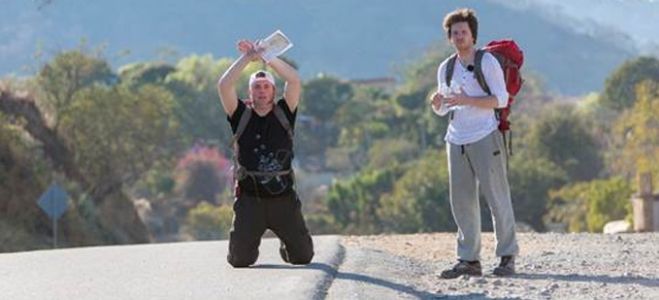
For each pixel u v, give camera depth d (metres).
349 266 31.23
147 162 138.38
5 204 91.06
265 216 30.52
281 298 26.28
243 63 29.53
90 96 135.25
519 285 28.84
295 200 30.52
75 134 132.50
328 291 27.56
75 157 125.44
